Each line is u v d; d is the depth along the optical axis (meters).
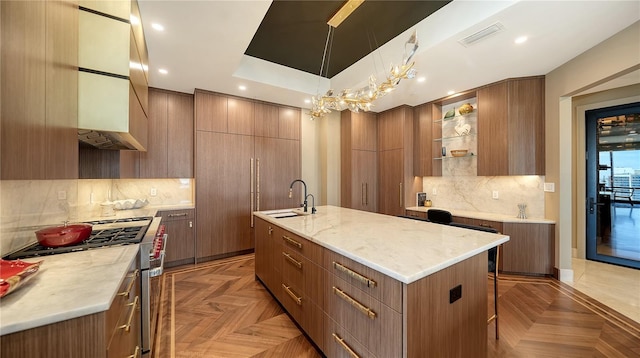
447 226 2.09
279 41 2.99
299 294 1.99
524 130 3.26
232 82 3.48
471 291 1.42
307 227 2.07
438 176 4.37
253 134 4.18
